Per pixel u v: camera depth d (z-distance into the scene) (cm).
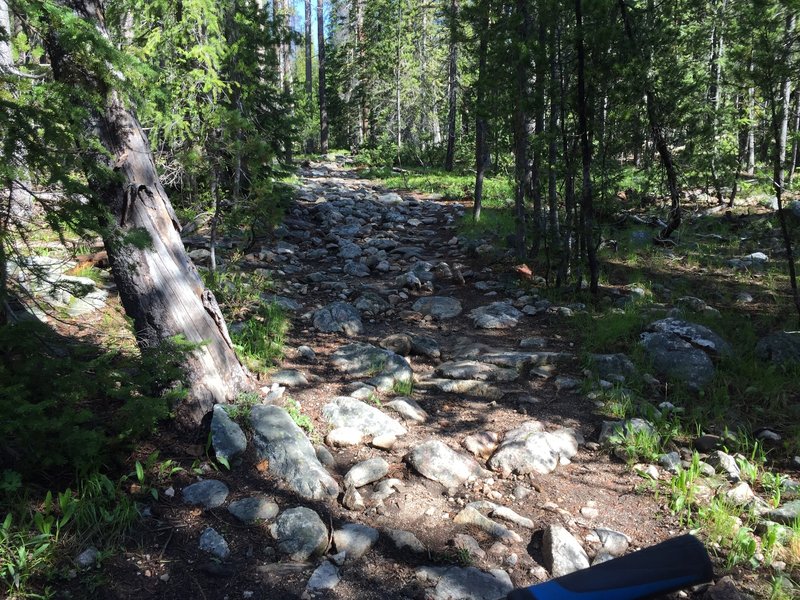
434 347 698
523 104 864
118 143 441
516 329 764
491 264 1049
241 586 333
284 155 1305
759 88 733
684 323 681
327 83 4316
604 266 1000
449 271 989
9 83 344
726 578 339
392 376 599
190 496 399
